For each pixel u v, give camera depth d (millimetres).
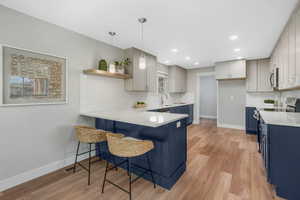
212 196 1745
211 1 1756
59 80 2379
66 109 2486
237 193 1795
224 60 4621
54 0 1740
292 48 2053
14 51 1926
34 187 1927
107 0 1746
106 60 3113
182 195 1767
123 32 2609
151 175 1974
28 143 2070
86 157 2781
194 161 2643
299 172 1641
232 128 5137
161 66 5090
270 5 1827
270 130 1767
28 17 2053
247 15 2055
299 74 1823
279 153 1729
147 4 1822
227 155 2896
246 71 4633
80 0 1752
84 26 2400
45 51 2219
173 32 2600
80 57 2672
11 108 1918
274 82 3346
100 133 2100
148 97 4449
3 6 1847
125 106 3586
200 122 6344
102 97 3051
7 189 1883
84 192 1829
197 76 5949
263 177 2129
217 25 2342
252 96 4738
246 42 3064
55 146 2354
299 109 2631
